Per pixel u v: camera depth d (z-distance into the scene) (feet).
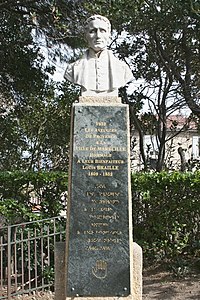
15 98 45.70
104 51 15.89
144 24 35.94
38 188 27.25
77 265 14.49
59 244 15.43
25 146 48.14
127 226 14.62
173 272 25.38
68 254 14.52
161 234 26.48
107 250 14.56
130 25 36.47
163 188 26.13
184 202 26.11
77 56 38.78
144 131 43.65
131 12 31.12
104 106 14.90
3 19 40.78
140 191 26.21
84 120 14.84
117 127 14.87
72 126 14.90
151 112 42.93
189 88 39.81
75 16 34.53
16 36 41.65
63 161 47.62
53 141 47.57
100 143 14.82
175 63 40.32
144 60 41.55
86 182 14.70
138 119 42.73
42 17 36.58
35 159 47.78
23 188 27.55
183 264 25.76
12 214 24.82
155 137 44.73
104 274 14.49
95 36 15.60
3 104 46.88
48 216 25.75
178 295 22.45
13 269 24.73
